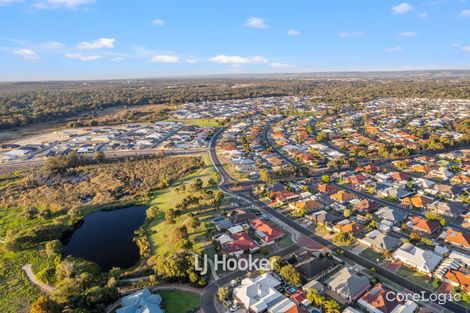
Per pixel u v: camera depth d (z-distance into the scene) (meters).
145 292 76.75
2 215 131.62
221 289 75.81
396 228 106.75
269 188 139.75
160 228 114.62
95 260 100.56
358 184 145.12
